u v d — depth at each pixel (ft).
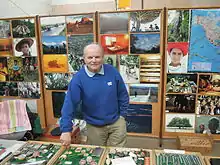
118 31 8.98
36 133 8.49
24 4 10.87
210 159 4.18
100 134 5.83
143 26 8.73
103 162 4.10
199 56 8.59
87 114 5.75
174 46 8.66
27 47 9.93
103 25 9.04
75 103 5.31
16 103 8.67
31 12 11.24
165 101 9.18
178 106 9.14
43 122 10.55
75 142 8.27
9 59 10.25
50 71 9.99
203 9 8.21
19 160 4.25
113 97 5.56
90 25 9.16
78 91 5.24
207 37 8.39
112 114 5.70
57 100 10.22
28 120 8.40
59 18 9.37
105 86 5.35
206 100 8.90
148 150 4.57
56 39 9.59
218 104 8.84
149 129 9.64
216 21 8.22
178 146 8.77
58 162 4.15
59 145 4.90
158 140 9.53
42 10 11.87
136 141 9.50
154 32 8.70
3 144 5.01
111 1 11.54
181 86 8.95
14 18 9.73
